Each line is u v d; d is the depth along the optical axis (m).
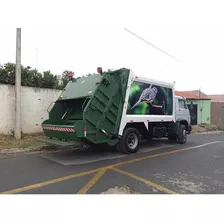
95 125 6.45
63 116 7.95
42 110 10.85
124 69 7.30
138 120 7.76
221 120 23.38
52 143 6.50
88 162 6.20
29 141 8.62
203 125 20.19
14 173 5.05
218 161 6.51
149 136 9.00
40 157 6.78
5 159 6.47
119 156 7.07
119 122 7.10
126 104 7.26
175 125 9.73
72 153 7.47
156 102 8.67
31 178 4.69
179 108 10.18
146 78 8.12
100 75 6.90
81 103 7.48
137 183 4.43
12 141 8.50
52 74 12.03
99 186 4.24
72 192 3.93
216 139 12.18
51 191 3.97
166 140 11.19
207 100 22.28
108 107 6.75
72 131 6.11
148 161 6.41
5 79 10.00
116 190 4.04
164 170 5.45
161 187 4.21
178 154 7.54
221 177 4.90
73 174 5.01
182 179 4.73
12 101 9.66
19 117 9.00
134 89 7.65
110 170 5.38
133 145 7.72
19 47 8.88
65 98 7.64
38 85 11.12
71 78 8.10
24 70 10.59
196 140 11.66
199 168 5.68
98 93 6.57
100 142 6.59
